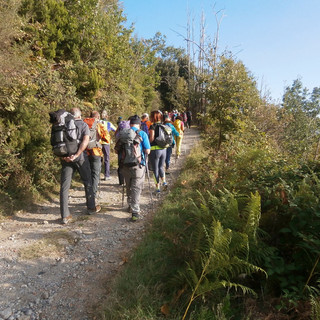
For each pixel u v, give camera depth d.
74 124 4.60
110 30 11.85
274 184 3.79
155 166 6.25
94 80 9.77
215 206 3.34
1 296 2.84
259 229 2.88
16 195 5.27
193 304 2.54
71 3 10.24
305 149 8.88
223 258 2.43
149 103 24.12
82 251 3.79
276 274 2.61
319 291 2.34
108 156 7.48
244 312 2.39
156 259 3.22
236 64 8.41
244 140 7.96
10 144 5.30
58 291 2.96
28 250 3.69
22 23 7.34
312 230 2.71
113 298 2.63
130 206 5.22
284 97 18.33
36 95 7.14
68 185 4.77
